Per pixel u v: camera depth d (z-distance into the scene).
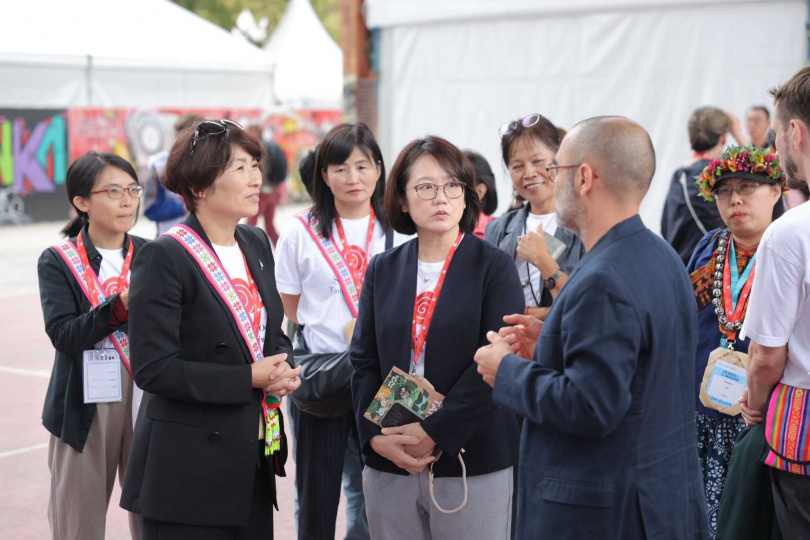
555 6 8.33
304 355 3.52
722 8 7.64
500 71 8.86
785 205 4.88
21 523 4.56
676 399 2.29
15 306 10.52
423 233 2.96
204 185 2.77
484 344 2.83
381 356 2.91
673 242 5.66
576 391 2.11
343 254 3.66
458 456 2.80
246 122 19.67
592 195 2.30
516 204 4.18
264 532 2.96
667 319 2.23
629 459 2.19
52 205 18.41
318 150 3.68
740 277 3.25
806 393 2.49
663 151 8.08
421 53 9.36
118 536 4.42
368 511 2.96
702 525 2.34
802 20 7.36
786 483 2.55
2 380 7.37
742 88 7.66
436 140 2.94
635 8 8.01
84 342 3.26
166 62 17.95
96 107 17.42
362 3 9.90
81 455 3.41
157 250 2.72
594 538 2.20
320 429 3.52
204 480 2.73
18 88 16.11
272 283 3.01
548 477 2.28
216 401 2.71
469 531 2.84
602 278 2.14
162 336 2.69
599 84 8.32
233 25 32.12
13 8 16.47
